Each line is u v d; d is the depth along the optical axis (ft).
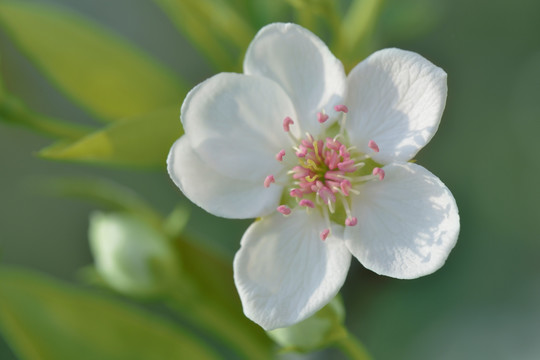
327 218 0.72
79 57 0.80
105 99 0.80
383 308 0.96
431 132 0.70
